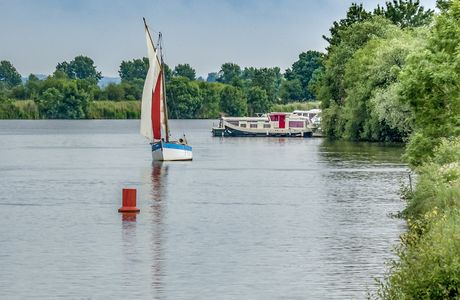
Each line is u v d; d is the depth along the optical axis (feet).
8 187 285.43
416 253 103.14
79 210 218.79
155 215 206.80
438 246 98.78
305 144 562.25
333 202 228.84
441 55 224.74
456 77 217.77
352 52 605.31
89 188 280.72
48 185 292.40
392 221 190.29
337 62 613.52
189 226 187.83
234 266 143.23
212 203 231.09
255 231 179.83
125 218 202.08
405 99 227.61
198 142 621.72
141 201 237.66
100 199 246.47
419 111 226.38
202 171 346.95
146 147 578.25
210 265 144.36
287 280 132.36
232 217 201.77
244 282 131.44
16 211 217.56
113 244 165.37
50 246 163.53
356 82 533.14
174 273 138.10
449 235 100.89
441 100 223.51
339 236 171.22
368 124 524.11
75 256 152.87
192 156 446.60
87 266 143.84
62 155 482.28
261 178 308.40
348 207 216.95
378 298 111.24
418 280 95.20
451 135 221.46
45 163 410.72
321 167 351.46
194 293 124.98
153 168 369.50
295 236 172.45
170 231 180.96
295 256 151.23
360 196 241.96
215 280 132.98
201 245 163.53
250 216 203.21
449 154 201.05
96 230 183.32
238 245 163.12
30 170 364.58
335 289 126.11
